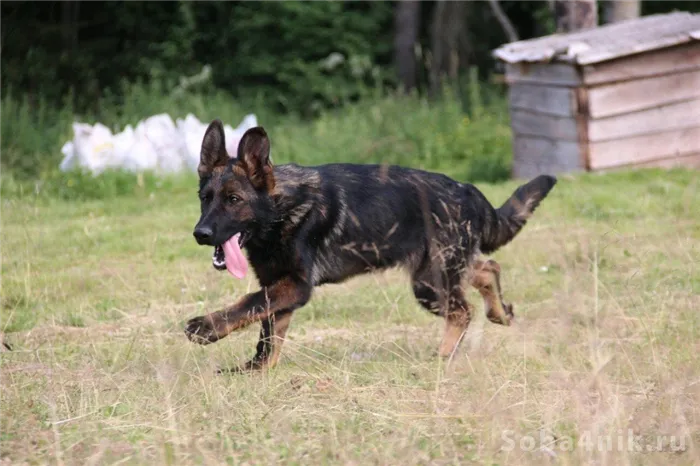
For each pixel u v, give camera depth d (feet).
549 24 91.86
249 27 102.58
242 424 20.11
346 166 27.68
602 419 19.31
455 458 18.01
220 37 105.50
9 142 65.16
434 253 27.84
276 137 73.10
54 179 58.80
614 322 28.32
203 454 17.81
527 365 24.29
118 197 56.80
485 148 68.69
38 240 41.52
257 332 29.86
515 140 59.41
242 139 25.34
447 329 28.02
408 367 24.98
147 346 27.30
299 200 26.05
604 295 30.89
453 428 20.01
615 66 53.83
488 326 30.12
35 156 64.75
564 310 26.04
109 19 106.83
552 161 56.54
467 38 108.68
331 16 100.32
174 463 17.65
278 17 101.24
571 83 54.03
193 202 54.29
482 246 29.55
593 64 53.31
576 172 54.03
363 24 102.12
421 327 31.63
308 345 28.04
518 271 37.11
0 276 36.32
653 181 51.39
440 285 27.84
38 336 29.84
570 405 20.99
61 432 19.62
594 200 47.80
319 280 26.89
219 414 20.65
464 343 27.86
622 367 23.90
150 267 39.22
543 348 26.23
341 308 33.45
